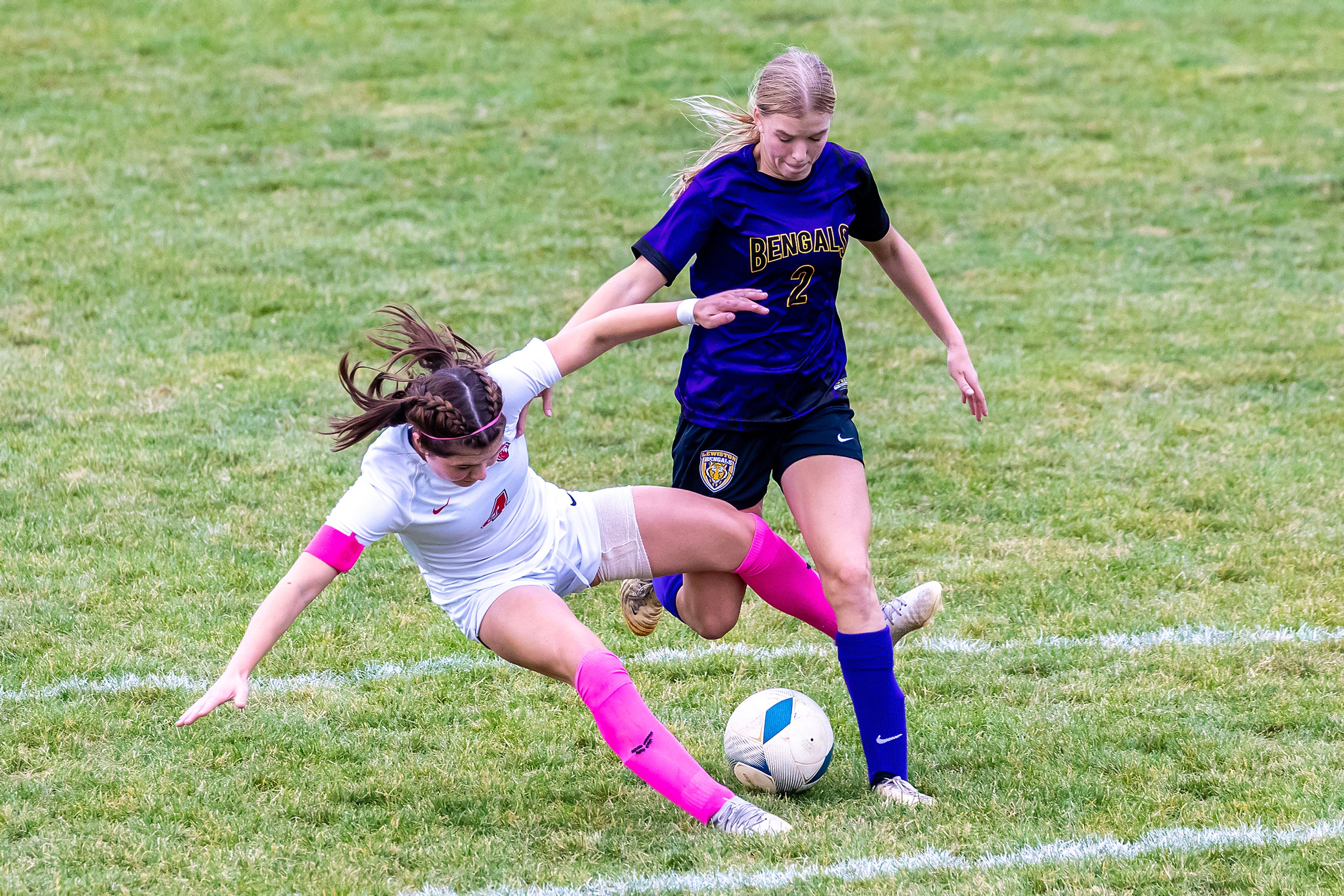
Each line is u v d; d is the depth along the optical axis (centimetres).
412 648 1967
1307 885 1309
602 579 1581
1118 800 1509
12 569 2181
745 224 1540
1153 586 2158
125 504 2452
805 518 1573
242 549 2286
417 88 6244
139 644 1950
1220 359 3325
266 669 1894
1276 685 1803
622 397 3102
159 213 4506
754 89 1524
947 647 1969
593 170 5184
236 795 1544
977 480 2617
